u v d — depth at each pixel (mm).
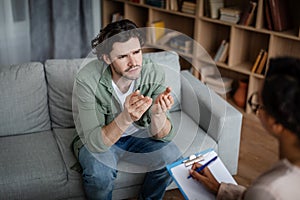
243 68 3434
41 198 2125
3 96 2340
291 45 3262
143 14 4160
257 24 3203
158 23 3889
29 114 2391
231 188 1604
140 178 2232
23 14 3695
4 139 2352
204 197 1671
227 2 3582
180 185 1731
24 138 2371
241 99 3504
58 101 2439
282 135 1188
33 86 2389
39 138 2379
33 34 3846
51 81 2430
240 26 3291
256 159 2854
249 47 3557
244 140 3076
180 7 3672
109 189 2117
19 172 2092
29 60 3881
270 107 1167
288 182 1172
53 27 3846
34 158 2193
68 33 3908
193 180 1751
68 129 2469
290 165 1188
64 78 2426
